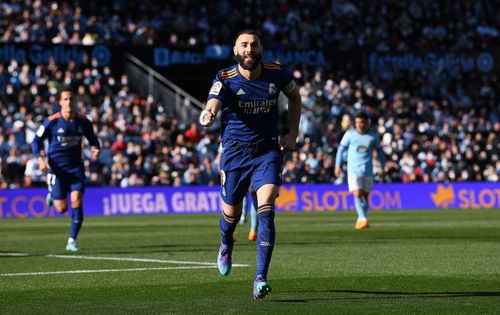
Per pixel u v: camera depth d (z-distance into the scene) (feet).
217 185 201.16
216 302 50.52
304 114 224.94
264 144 53.21
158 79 232.94
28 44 220.23
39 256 83.30
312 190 203.21
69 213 187.93
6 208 180.75
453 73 266.98
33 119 200.54
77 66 224.74
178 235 115.34
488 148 236.02
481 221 144.87
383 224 136.67
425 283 59.06
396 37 277.85
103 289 57.11
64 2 241.96
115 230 128.67
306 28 265.75
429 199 212.43
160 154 204.95
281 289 56.39
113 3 249.14
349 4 276.62
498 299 50.93
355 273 65.51
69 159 91.30
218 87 52.24
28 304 50.55
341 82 246.27
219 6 260.21
